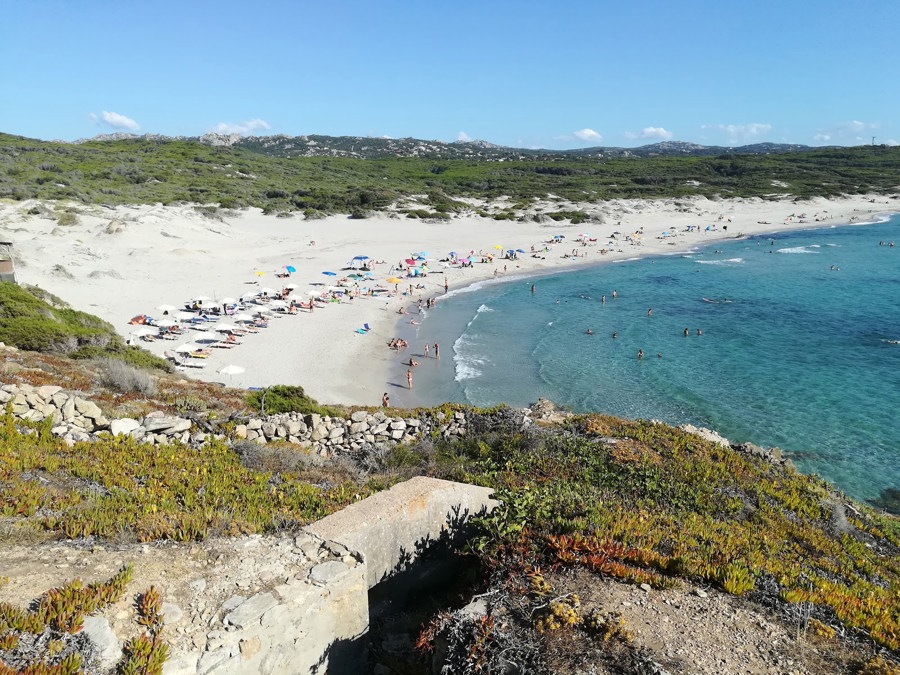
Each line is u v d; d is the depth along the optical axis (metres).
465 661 6.56
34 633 6.06
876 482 23.06
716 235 92.12
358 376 33.59
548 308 51.69
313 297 48.22
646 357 38.56
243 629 6.55
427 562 9.69
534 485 12.33
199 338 36.91
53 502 9.02
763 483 15.81
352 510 9.09
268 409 18.64
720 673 6.44
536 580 7.88
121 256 55.97
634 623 7.16
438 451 16.69
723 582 8.25
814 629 7.48
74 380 17.28
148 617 6.46
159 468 11.55
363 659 8.07
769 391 32.53
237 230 75.50
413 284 58.47
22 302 27.42
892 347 40.44
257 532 8.70
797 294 57.00
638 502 13.11
